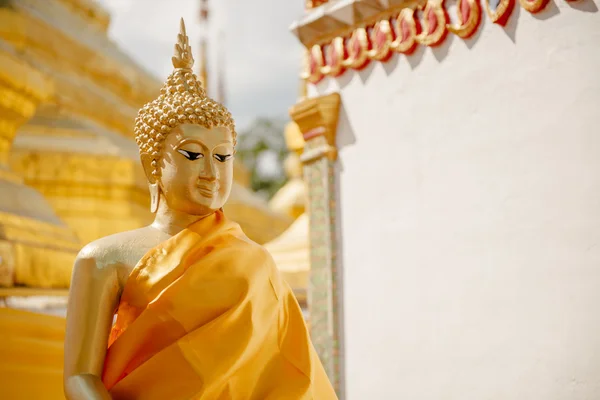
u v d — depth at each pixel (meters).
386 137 4.27
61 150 7.48
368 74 4.43
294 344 2.48
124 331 2.26
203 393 2.14
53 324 3.93
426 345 3.87
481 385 3.56
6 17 7.30
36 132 7.64
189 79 2.56
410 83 4.14
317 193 4.63
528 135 3.48
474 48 3.78
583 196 3.22
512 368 3.42
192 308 2.23
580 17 3.31
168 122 2.45
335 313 4.42
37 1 7.92
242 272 2.33
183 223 2.48
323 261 4.52
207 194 2.43
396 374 4.02
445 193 3.87
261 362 2.36
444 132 3.91
